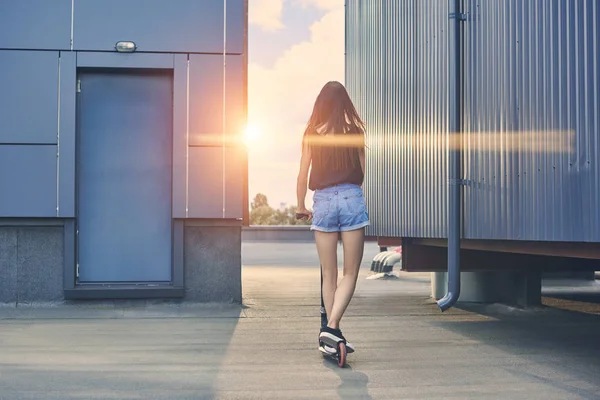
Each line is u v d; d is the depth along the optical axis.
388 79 6.87
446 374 3.95
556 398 3.43
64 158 6.70
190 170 6.87
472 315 6.44
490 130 4.68
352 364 4.22
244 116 7.12
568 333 5.43
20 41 6.71
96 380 3.76
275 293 8.16
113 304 6.73
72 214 6.67
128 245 6.89
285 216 31.95
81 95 6.88
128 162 6.91
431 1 5.78
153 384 3.68
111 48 6.80
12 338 5.07
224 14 6.96
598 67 3.45
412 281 10.17
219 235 6.92
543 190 4.00
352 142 4.39
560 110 3.82
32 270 6.68
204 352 4.57
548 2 3.95
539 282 7.00
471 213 4.98
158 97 6.98
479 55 4.88
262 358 4.38
